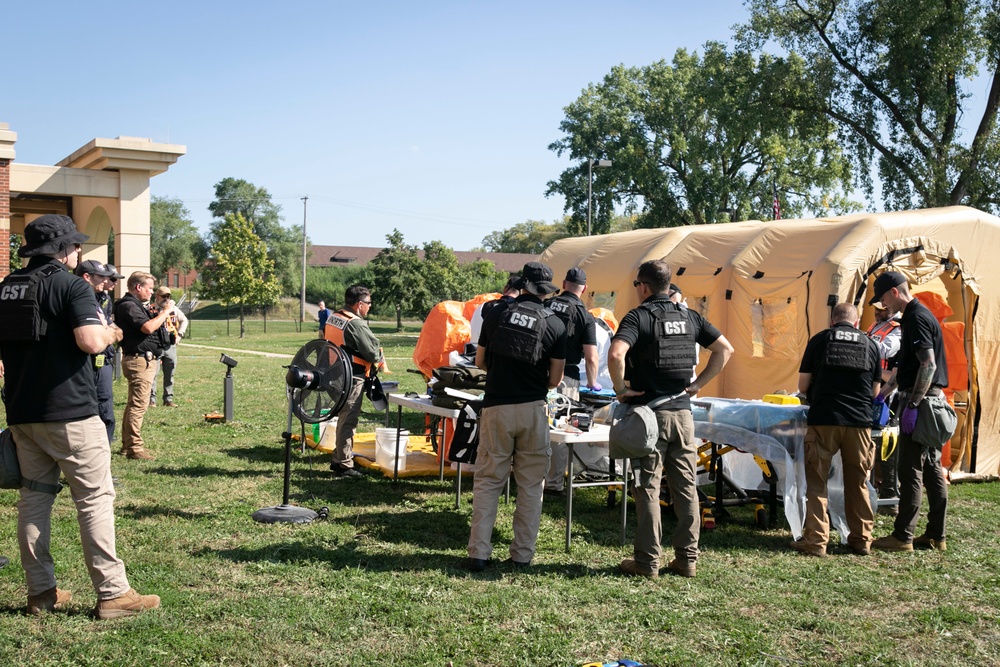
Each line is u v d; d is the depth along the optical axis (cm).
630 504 749
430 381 852
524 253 11825
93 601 454
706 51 3500
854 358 600
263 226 8500
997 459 929
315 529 615
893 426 723
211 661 388
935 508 631
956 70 2809
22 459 427
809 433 618
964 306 909
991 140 2581
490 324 550
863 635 450
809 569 569
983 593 529
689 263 1109
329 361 646
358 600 469
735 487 727
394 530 623
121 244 2389
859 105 2958
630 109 4753
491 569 540
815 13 2978
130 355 857
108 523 434
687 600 492
